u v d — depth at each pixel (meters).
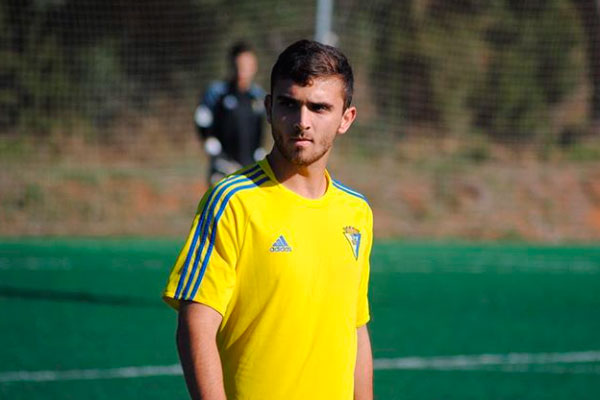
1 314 31.86
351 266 10.08
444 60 83.50
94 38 78.19
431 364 26.56
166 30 79.81
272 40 82.25
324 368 9.86
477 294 39.84
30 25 76.62
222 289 9.62
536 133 80.50
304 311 9.74
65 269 42.59
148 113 78.19
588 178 74.56
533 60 82.44
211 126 38.97
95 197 64.06
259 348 9.73
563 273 47.19
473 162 76.75
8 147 71.81
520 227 66.00
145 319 31.62
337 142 75.75
